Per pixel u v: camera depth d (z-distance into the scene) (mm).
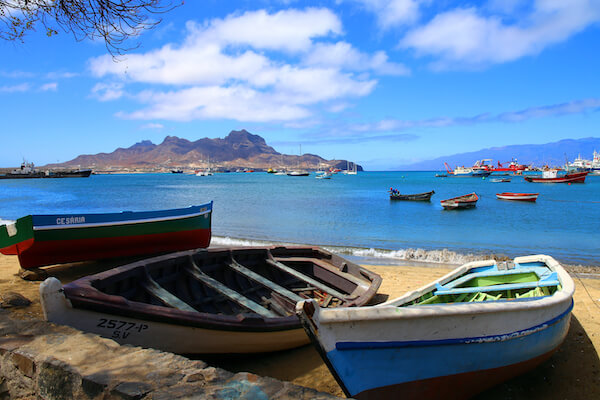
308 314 3332
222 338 5094
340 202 39781
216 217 26844
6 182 100438
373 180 113812
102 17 5254
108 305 4465
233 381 2877
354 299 6867
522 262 7176
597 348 5980
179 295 6785
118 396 2682
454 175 148875
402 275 10953
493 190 60375
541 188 62969
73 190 64500
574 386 5082
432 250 15664
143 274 6152
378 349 3732
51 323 4047
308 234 19906
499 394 4934
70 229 9547
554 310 4969
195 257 7180
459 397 4539
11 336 3711
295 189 68625
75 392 2947
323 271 8469
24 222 8648
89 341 3605
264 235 19516
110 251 10422
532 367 5184
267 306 7277
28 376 3309
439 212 30469
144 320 4660
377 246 16797
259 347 5504
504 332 4387
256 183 98000
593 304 7910
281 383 2850
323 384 5059
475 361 4297
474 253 15297
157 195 51562
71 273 9883
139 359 3230
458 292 6027
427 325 3883
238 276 7902
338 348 3543
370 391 3785
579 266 12820
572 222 24766
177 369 3051
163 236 11328
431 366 4039
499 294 6367
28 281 8891
